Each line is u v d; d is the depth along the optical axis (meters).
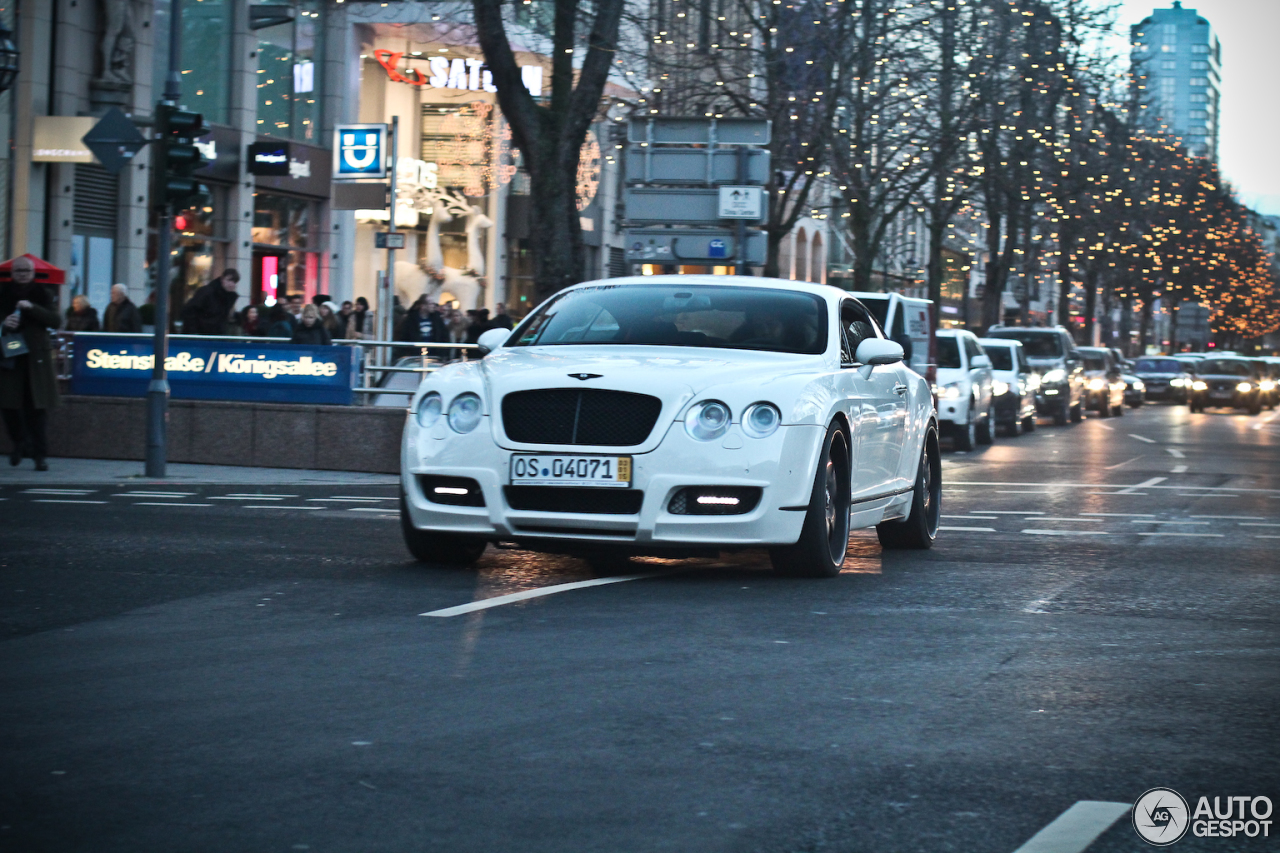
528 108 25.09
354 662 7.23
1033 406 39.03
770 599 9.30
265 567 10.41
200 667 7.10
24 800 5.04
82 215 30.59
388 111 41.06
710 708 6.39
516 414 9.81
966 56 43.03
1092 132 55.88
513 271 45.22
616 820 4.88
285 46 37.12
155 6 32.16
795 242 67.31
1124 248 77.06
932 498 12.92
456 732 5.95
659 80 32.34
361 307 31.66
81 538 11.90
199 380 20.59
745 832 4.78
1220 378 60.16
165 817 4.87
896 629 8.35
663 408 9.61
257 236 36.22
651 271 49.44
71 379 21.08
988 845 4.69
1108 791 5.29
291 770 5.40
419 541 10.47
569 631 8.08
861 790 5.24
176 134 18.16
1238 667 7.54
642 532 9.56
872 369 11.42
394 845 4.62
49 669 7.04
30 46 29.12
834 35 35.06
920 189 47.75
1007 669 7.33
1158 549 12.73
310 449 20.05
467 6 29.52
